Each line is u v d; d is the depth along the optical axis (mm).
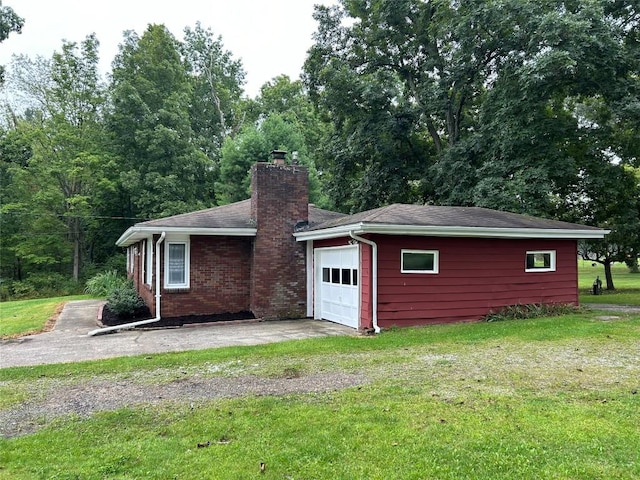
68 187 30562
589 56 14430
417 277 10570
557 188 17406
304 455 3766
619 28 15781
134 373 6613
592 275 35156
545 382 5656
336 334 9984
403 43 22078
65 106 30328
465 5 17844
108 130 29797
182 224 11977
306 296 13234
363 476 3400
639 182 19359
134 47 30672
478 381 5750
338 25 22250
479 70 19125
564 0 15219
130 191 29188
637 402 4812
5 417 4836
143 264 15391
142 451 3908
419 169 21969
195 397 5387
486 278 11289
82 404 5227
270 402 5086
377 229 9789
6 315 15344
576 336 8484
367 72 22266
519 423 4316
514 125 15945
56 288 28828
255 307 12656
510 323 10242
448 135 21953
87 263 31594
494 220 11586
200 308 12641
